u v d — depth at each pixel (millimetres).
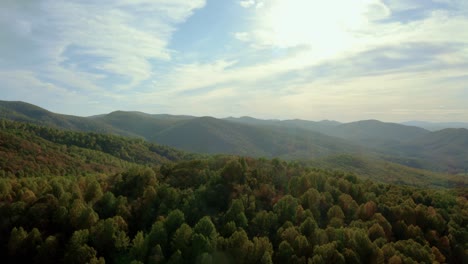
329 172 135375
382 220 85688
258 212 85938
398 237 85562
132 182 101250
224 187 96562
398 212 93000
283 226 78750
